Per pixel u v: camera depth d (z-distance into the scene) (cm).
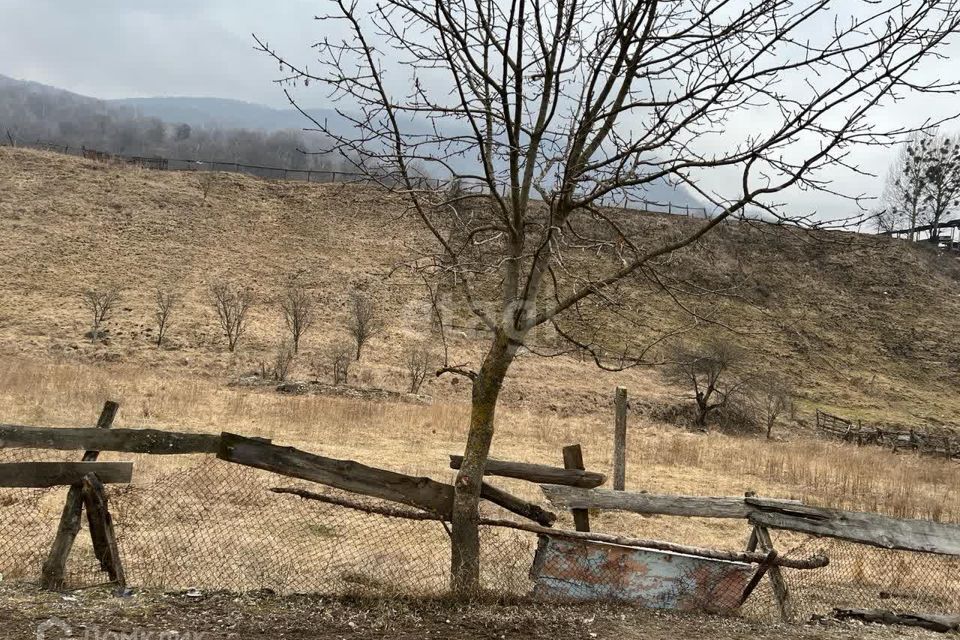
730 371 4038
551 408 3434
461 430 2052
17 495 890
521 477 652
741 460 1958
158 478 975
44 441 551
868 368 5369
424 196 577
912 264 6875
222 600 554
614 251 598
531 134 538
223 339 3862
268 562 699
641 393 3934
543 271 571
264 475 1053
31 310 4009
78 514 566
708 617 609
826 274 6594
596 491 651
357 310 3938
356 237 5756
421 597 584
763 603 704
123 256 5062
